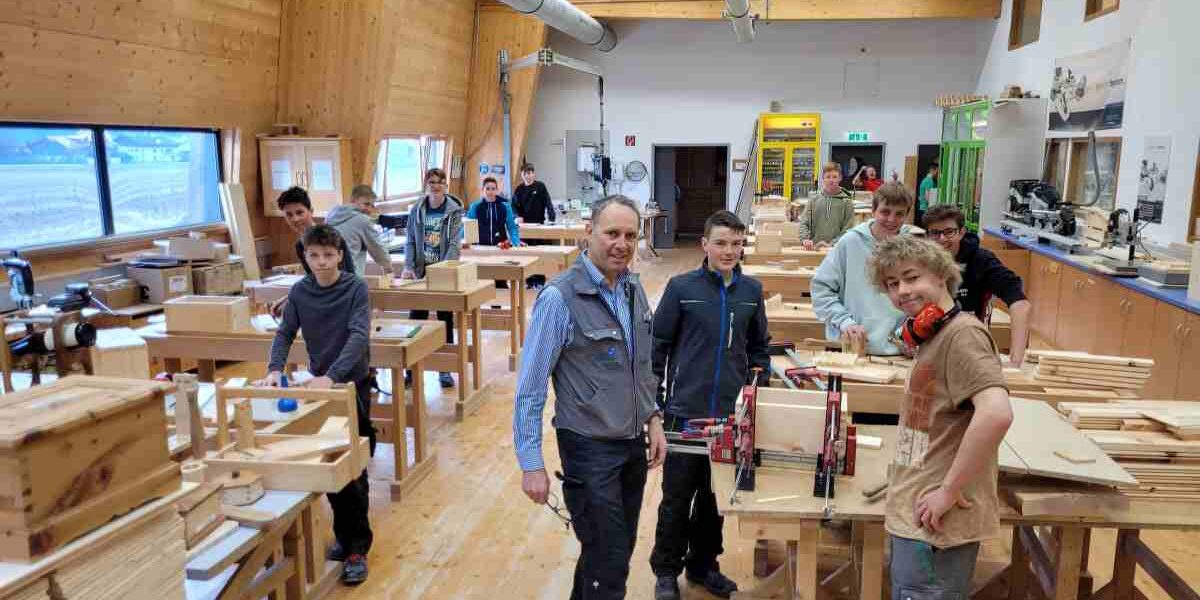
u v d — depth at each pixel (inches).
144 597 59.4
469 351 261.3
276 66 311.1
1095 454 87.3
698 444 104.9
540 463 87.7
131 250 250.4
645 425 97.4
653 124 540.1
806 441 89.9
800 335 166.6
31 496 50.3
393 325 163.9
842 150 528.4
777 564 127.0
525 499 154.2
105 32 222.8
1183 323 186.5
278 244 319.3
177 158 276.5
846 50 515.5
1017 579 111.4
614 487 89.1
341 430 114.6
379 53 309.1
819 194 275.6
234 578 86.0
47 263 222.7
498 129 476.4
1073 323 257.1
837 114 522.6
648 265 478.9
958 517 71.2
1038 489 84.7
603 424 88.5
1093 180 306.5
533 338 88.3
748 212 538.9
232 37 277.6
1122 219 274.2
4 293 205.5
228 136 297.1
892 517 75.2
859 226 126.8
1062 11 347.9
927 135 516.1
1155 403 103.3
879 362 120.6
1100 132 300.4
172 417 113.1
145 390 59.5
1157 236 252.7
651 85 536.4
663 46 531.2
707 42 527.2
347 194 313.6
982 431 66.0
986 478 72.5
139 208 260.7
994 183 368.5
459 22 433.4
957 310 72.4
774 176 525.7
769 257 243.9
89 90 226.8
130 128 252.4
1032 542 107.7
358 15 306.0
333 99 316.8
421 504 152.0
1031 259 300.5
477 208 296.8
